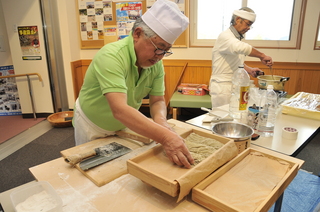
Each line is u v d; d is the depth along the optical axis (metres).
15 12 3.20
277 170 0.92
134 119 0.94
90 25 3.62
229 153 0.94
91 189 0.89
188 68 3.54
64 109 3.74
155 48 1.05
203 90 3.32
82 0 3.53
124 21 3.52
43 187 0.88
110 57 1.03
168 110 3.79
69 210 0.78
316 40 3.01
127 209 0.78
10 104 3.66
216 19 3.34
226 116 1.55
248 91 1.49
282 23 3.13
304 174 2.02
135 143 1.25
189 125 1.48
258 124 1.34
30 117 3.59
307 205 1.70
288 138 1.29
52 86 3.48
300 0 2.96
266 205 0.73
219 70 2.47
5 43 3.43
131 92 1.24
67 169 1.02
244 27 2.30
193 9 3.32
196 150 1.00
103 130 1.40
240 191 0.81
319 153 2.50
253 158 1.00
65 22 3.38
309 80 3.15
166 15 1.00
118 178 0.94
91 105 1.30
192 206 0.79
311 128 1.42
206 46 3.39
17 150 2.65
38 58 3.35
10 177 2.16
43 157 2.51
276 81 1.82
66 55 3.52
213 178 0.85
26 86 3.46
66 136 3.01
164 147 0.92
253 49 2.19
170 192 0.75
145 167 0.89
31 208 0.79
